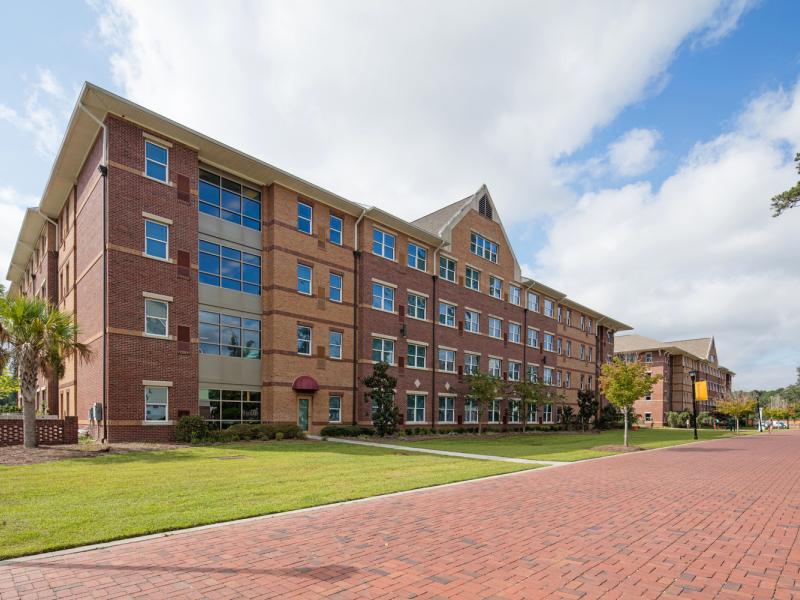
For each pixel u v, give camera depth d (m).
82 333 21.80
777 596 5.10
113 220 19.45
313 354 26.39
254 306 24.92
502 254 41.78
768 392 138.88
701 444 29.73
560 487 11.68
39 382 30.73
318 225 27.41
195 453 16.38
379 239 30.91
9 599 4.71
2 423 16.56
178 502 8.69
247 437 21.48
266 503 8.84
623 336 76.75
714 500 10.36
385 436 26.83
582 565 6.00
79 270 23.02
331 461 15.25
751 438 38.97
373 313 29.58
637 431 48.75
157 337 20.25
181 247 21.45
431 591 5.11
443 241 34.38
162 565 5.70
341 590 5.07
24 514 7.63
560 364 49.53
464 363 36.38
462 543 6.79
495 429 38.44
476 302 38.12
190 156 22.11
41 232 31.09
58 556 5.93
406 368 31.41
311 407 26.09
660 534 7.50
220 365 23.14
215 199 23.77
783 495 11.08
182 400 20.83
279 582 5.26
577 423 47.69
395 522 7.88
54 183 24.77
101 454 15.46
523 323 43.91
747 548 6.80
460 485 11.68
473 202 38.88
